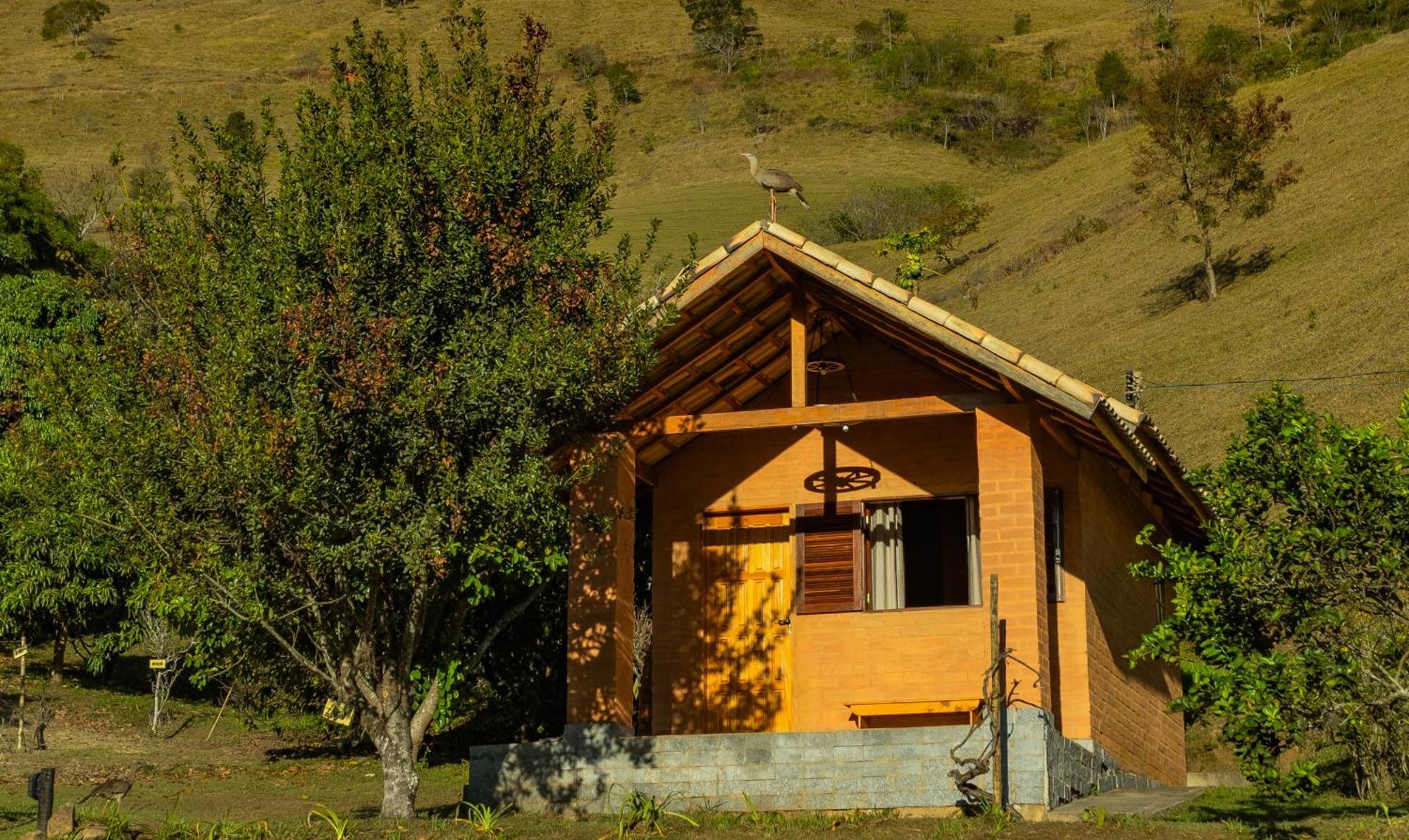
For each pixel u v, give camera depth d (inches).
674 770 615.5
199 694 1111.0
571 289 557.9
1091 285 2731.3
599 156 603.8
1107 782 668.7
